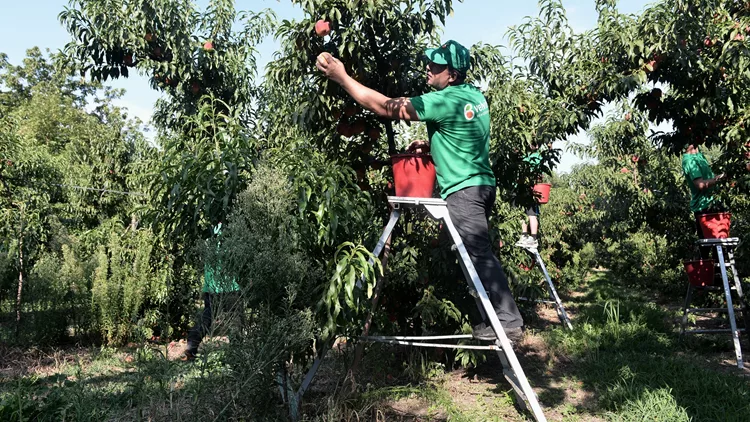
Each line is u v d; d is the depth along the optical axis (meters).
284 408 3.24
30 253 7.04
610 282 13.87
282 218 2.94
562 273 11.70
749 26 5.08
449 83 3.57
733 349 5.70
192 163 3.15
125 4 7.04
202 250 2.84
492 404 3.78
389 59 4.08
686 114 6.07
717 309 5.55
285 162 3.31
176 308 6.57
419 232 4.68
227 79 7.48
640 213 9.63
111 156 8.91
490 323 3.30
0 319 7.11
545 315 8.62
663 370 4.39
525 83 5.39
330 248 3.36
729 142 5.88
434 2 3.85
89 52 7.12
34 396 3.63
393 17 3.78
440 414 3.55
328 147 4.30
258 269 2.77
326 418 3.06
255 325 2.87
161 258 6.51
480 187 3.39
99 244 7.25
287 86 4.43
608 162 10.86
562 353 5.45
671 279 9.96
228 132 3.39
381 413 3.23
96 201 8.89
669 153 6.70
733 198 7.07
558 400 3.90
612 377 4.36
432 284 4.59
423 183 3.48
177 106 7.58
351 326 3.26
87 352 5.79
